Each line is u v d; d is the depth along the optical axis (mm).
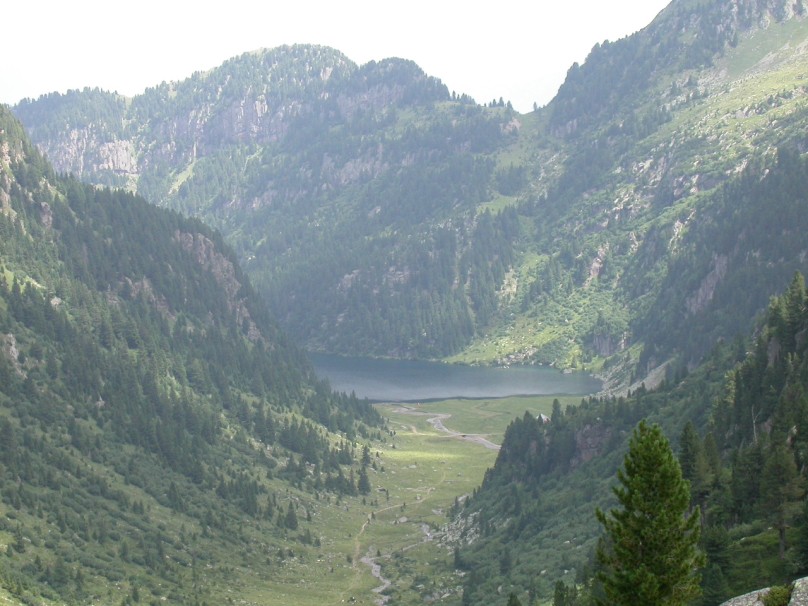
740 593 95500
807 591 72438
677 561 70125
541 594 151000
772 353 170500
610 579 71750
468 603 168250
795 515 99938
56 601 157000
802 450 113375
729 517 117875
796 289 169625
